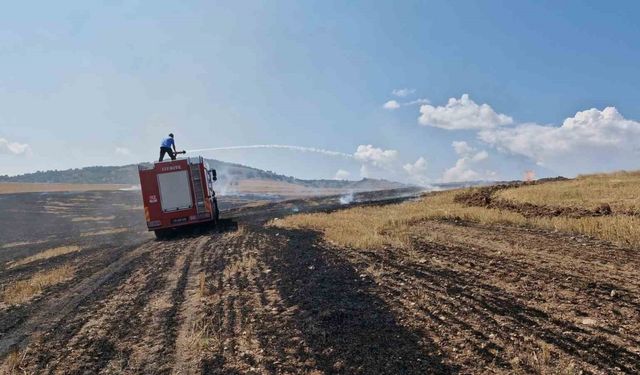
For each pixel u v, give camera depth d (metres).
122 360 5.77
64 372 5.55
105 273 12.16
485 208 19.00
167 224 21.48
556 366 4.63
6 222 49.53
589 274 7.66
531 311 6.17
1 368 5.78
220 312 7.29
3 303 9.48
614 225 11.52
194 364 5.45
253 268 10.45
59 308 8.64
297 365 5.15
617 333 5.27
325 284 8.34
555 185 25.55
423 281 8.05
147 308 8.02
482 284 7.59
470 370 4.70
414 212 20.06
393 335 5.72
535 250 10.01
